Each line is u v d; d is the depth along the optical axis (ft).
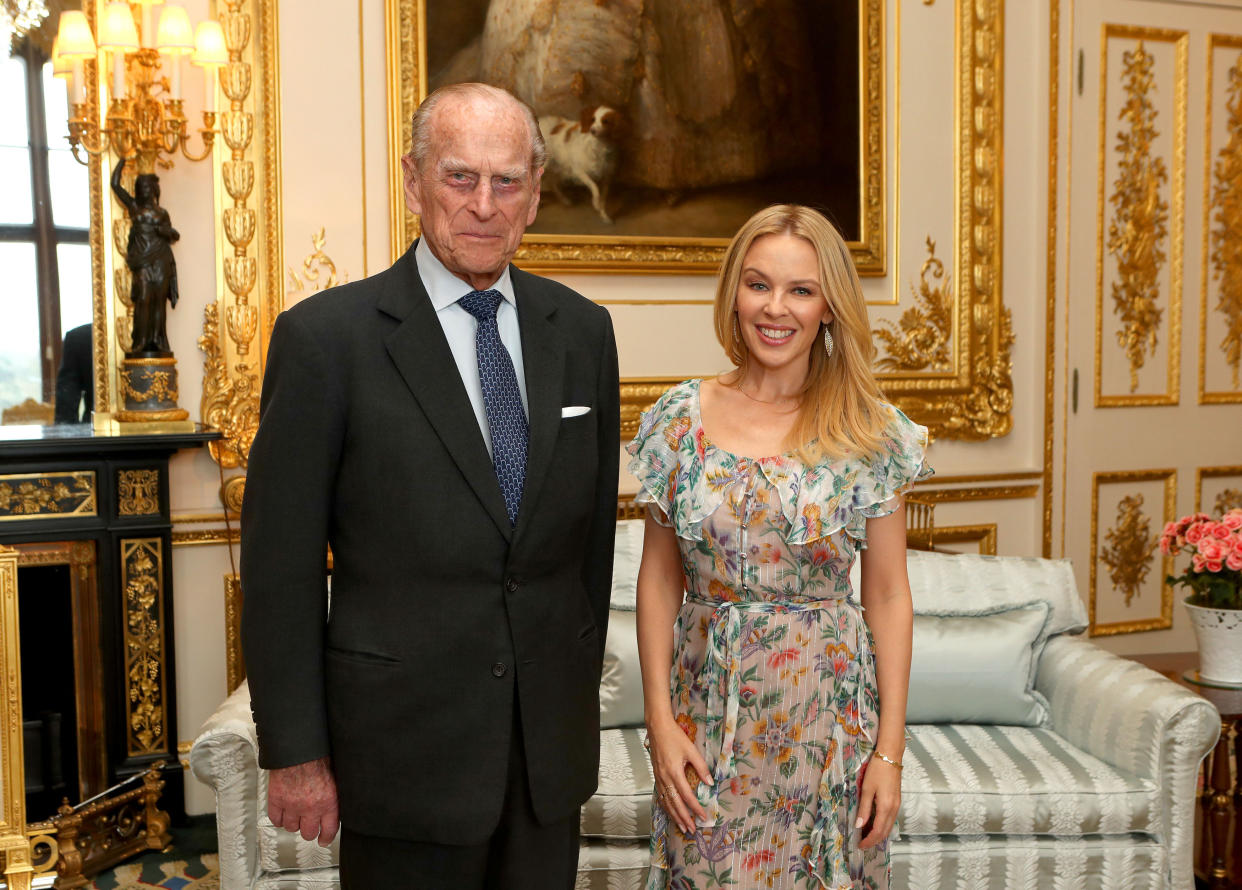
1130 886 8.71
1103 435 16.12
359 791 5.24
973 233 15.20
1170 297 16.42
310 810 5.33
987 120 15.12
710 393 6.09
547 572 5.49
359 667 5.20
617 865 8.48
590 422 5.69
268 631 5.16
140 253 11.57
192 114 12.10
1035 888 8.66
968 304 15.23
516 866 5.50
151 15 11.70
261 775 8.30
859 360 5.81
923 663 9.72
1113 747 9.02
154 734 11.81
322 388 5.13
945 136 15.02
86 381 12.04
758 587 5.78
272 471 5.15
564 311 5.83
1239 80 16.53
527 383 5.48
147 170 11.64
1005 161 15.33
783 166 14.15
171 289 11.87
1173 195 16.31
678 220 13.74
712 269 13.91
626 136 13.43
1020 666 9.81
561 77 13.14
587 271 13.44
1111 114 15.83
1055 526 15.88
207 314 12.21
